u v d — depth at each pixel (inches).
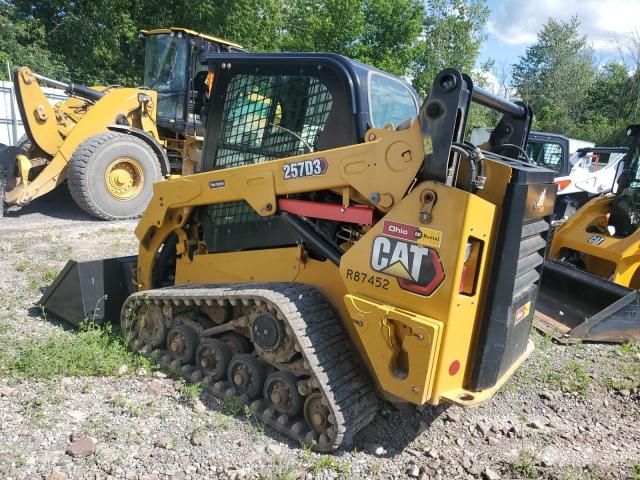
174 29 358.0
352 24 993.5
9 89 480.1
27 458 105.3
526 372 163.0
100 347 152.1
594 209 263.9
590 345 188.2
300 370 118.3
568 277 217.2
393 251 106.4
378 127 128.0
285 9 1064.8
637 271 238.5
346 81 121.3
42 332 164.2
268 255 137.7
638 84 1469.0
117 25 829.8
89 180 320.5
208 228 150.6
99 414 122.8
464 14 1295.5
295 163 122.7
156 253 165.3
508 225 106.6
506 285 109.1
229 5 846.5
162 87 370.9
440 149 100.0
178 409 127.0
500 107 132.3
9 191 329.4
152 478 103.0
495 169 107.0
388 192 107.5
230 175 135.7
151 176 344.2
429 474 110.7
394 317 105.0
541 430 133.1
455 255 99.5
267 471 106.9
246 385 128.0
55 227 309.1
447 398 106.0
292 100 130.8
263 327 120.6
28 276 218.1
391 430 126.0
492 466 115.9
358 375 119.4
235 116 141.6
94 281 166.9
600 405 148.5
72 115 343.6
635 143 254.2
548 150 450.3
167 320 148.0
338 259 120.3
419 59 1288.1
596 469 117.3
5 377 134.8
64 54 832.9
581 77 1702.8
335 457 113.9
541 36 1857.8
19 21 800.9
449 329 102.0
